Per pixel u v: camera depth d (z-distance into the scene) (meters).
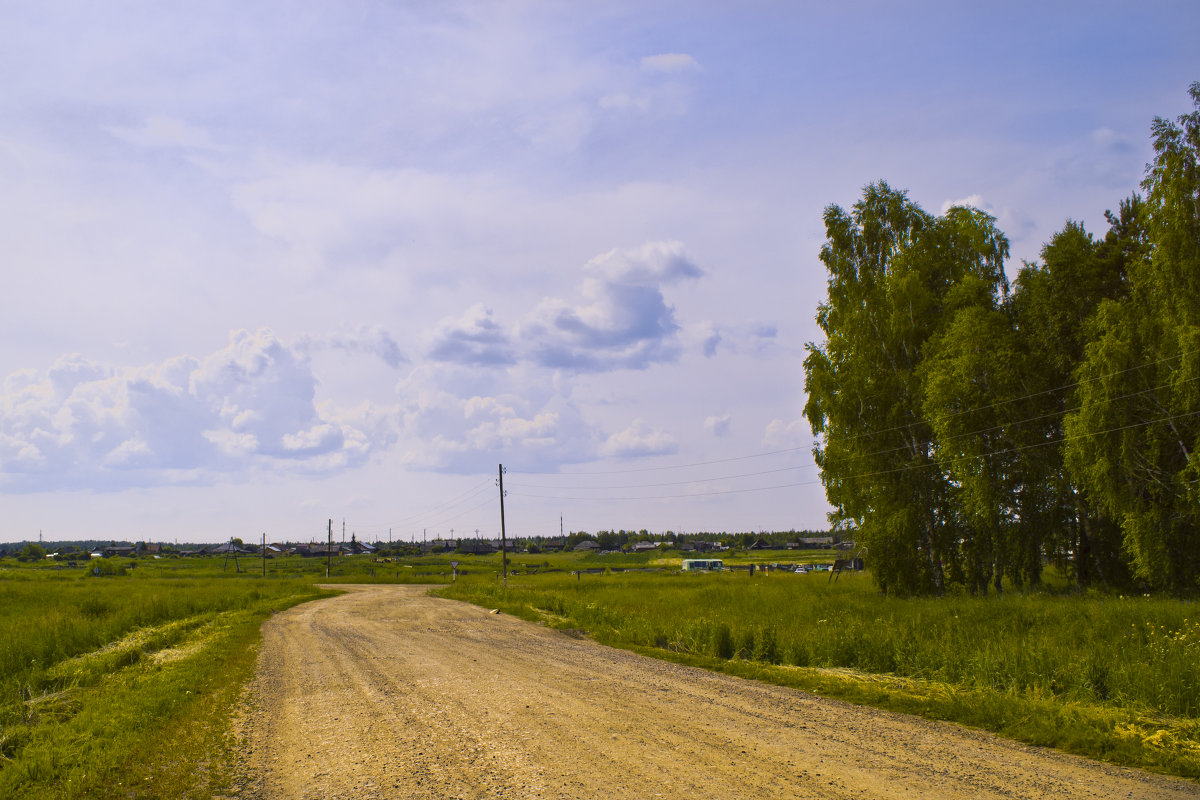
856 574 58.34
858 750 8.34
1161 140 28.77
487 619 28.45
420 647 19.34
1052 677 12.02
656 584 49.03
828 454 38.91
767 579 51.94
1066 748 8.31
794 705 11.04
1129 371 28.77
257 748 8.93
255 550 193.88
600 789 7.03
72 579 72.75
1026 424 32.88
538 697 11.81
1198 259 27.66
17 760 8.63
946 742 8.70
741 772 7.50
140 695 12.31
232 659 17.17
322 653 18.39
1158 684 10.67
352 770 7.91
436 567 113.88
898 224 40.22
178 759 8.37
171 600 32.91
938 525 36.56
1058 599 26.34
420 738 9.23
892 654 14.80
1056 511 34.16
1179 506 28.45
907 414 37.12
